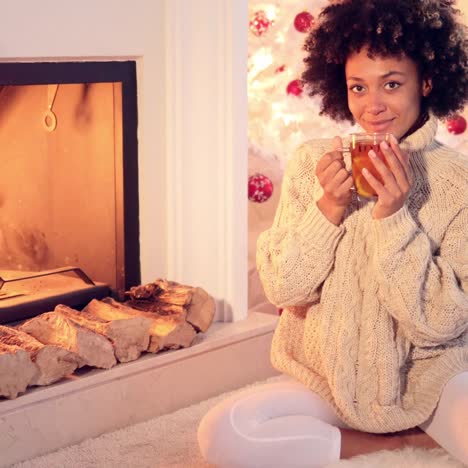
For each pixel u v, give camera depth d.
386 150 1.47
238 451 1.56
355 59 1.63
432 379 1.61
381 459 1.54
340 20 1.65
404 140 1.64
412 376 1.66
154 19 2.30
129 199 2.34
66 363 1.93
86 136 2.36
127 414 2.05
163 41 2.33
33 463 1.84
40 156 2.36
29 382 1.87
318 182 1.69
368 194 1.53
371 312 1.62
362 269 1.63
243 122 2.38
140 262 2.39
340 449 1.64
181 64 2.33
